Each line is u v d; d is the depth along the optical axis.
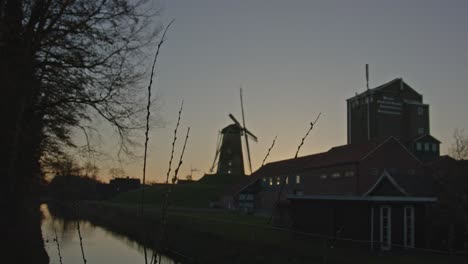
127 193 82.19
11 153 13.84
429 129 79.50
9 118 13.57
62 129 18.58
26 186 20.02
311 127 3.61
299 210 24.47
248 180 71.31
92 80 16.83
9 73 13.21
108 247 34.25
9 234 14.98
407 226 20.84
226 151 79.25
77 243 32.16
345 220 21.22
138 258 29.80
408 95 80.12
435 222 20.84
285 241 22.89
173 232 32.78
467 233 20.20
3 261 13.48
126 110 17.59
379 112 77.81
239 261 22.77
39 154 18.59
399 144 50.91
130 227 41.09
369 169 49.25
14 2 13.50
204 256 25.89
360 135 80.38
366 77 80.62
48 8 14.84
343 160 52.00
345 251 19.47
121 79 17.19
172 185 3.27
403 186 26.67
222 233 28.62
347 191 50.03
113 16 16.27
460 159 24.39
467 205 20.70
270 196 64.38
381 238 19.84
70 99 16.73
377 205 20.03
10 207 15.16
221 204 73.31
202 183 89.88
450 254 18.69
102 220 52.59
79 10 15.59
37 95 15.86
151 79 3.34
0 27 11.98
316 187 56.22
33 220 23.36
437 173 23.98
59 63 15.98
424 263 16.53
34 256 16.44
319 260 18.20
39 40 14.68
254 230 28.56
